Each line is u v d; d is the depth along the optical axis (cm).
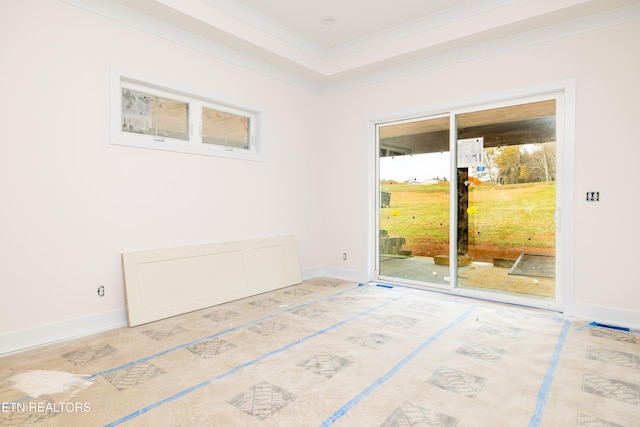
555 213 362
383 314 349
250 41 387
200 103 390
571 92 340
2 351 257
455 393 204
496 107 395
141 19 329
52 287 283
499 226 400
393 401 196
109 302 314
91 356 254
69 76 290
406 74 449
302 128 505
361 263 500
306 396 201
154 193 346
